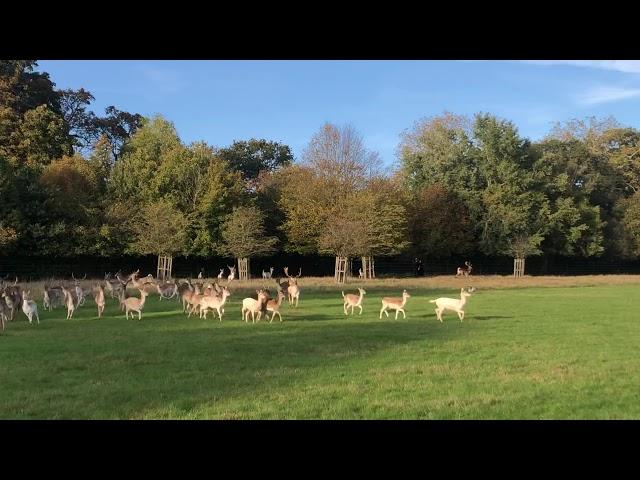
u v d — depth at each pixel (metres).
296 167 54.44
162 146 54.41
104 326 18.17
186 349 13.77
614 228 66.19
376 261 59.28
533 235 58.00
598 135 72.88
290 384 10.22
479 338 15.80
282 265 56.19
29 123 49.00
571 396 9.45
